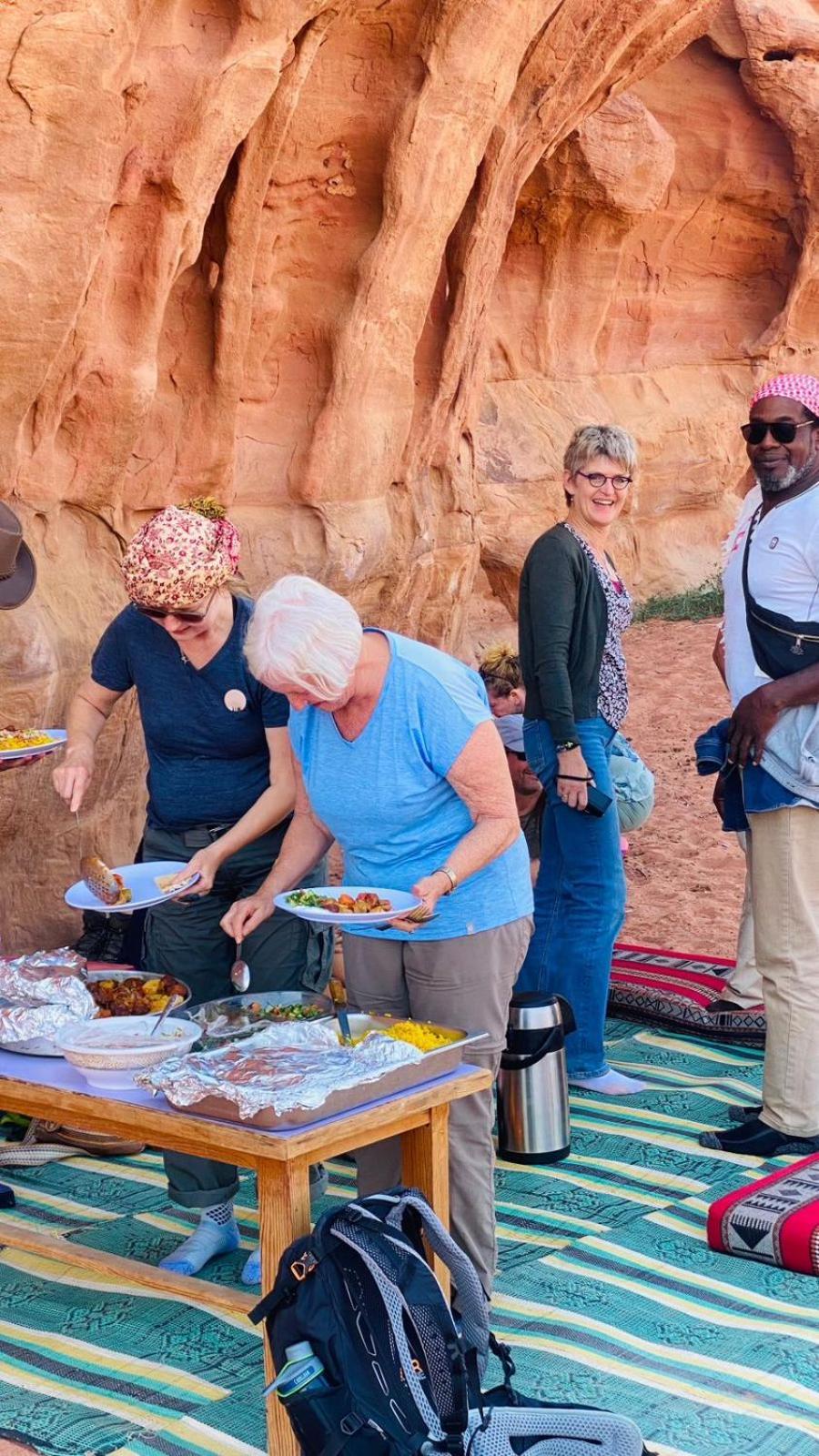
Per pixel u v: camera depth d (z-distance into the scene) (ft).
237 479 24.11
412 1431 8.80
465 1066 10.81
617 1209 14.29
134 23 16.53
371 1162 11.39
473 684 11.05
